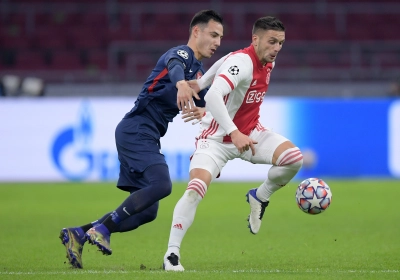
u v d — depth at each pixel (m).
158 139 25.41
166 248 30.95
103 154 68.62
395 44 89.44
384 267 24.88
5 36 93.31
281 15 96.69
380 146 71.00
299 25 95.75
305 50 89.12
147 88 25.09
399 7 98.12
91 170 68.75
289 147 25.47
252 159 26.17
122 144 24.92
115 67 87.31
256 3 96.81
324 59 88.44
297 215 44.62
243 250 30.31
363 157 70.94
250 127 26.11
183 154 68.75
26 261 26.80
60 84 80.12
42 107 68.44
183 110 23.23
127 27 94.62
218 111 23.22
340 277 21.92
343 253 29.00
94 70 88.19
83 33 94.12
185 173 68.81
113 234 36.00
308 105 70.31
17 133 68.44
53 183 67.75
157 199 24.06
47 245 31.81
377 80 82.31
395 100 70.81
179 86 23.19
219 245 32.03
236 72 23.84
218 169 25.09
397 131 71.00
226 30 93.44
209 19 25.36
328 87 79.25
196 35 25.55
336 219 42.34
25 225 39.53
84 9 96.19
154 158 24.47
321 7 97.31
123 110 68.69
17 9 95.06
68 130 68.56
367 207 48.81
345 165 70.81
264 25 24.41
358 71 82.50
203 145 25.11
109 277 21.70
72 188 62.84
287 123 70.06
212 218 43.31
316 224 39.97
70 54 90.06
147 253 29.34
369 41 95.06
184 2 96.69
